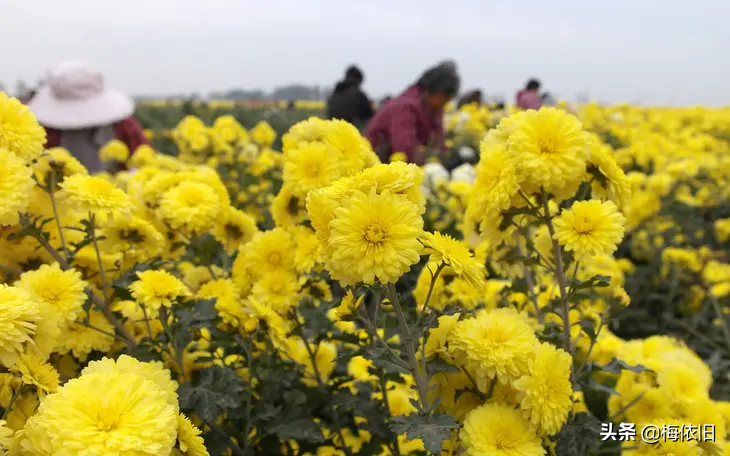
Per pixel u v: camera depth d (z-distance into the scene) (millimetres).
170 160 4887
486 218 1790
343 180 1452
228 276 2568
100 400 1103
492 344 1551
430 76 6012
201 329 2051
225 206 2428
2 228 1977
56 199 1880
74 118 5219
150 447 1070
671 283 4535
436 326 1512
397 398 2369
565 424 1686
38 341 1471
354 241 1292
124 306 2088
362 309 1706
